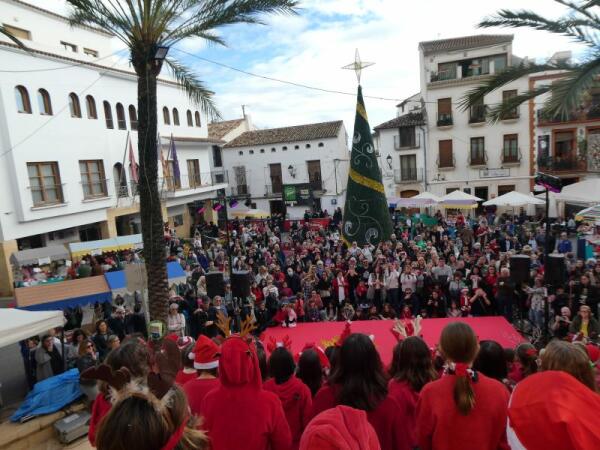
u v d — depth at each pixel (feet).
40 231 62.34
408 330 13.96
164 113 94.27
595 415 4.81
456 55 98.89
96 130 71.51
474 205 71.56
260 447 8.58
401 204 78.33
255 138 126.52
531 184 97.35
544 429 4.77
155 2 28.81
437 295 38.83
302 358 12.83
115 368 8.48
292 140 119.03
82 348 26.66
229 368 8.70
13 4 65.82
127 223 82.43
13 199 58.59
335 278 43.98
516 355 15.31
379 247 48.44
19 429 20.86
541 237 55.36
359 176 48.14
